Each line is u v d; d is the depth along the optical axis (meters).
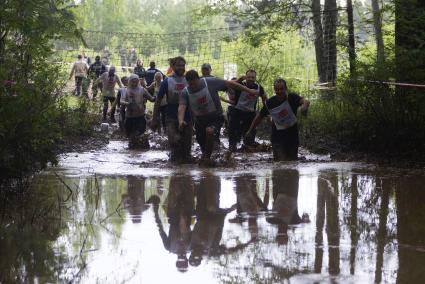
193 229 6.80
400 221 7.15
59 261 5.57
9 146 8.77
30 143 9.18
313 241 6.20
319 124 17.38
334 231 6.65
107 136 20.89
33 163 9.66
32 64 9.55
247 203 8.43
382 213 7.62
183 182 10.47
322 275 5.07
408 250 5.82
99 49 42.66
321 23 24.08
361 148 14.50
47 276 5.13
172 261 5.54
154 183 10.36
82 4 10.74
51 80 9.84
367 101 14.33
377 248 5.91
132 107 18.78
